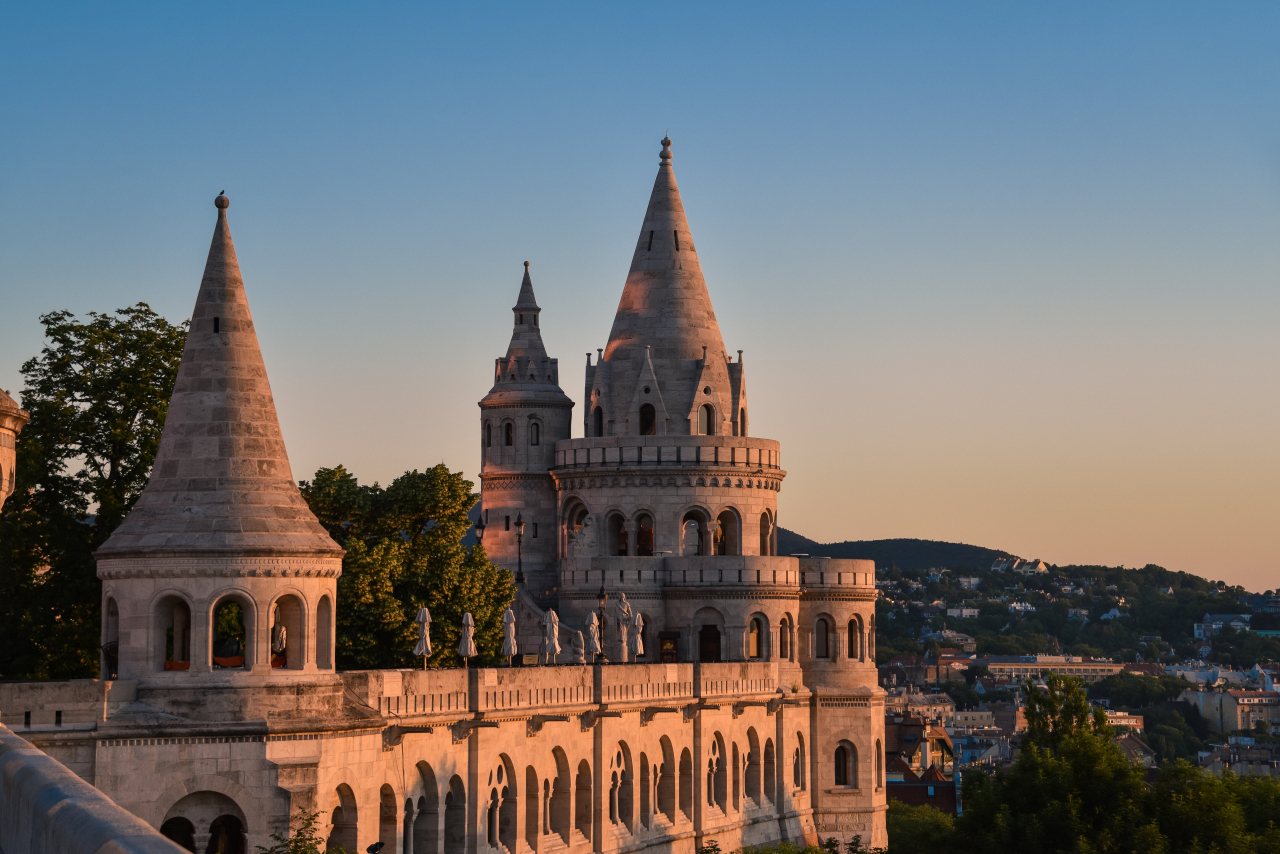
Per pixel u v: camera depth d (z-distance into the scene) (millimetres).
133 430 89812
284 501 64750
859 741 132375
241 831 61500
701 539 130875
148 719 60500
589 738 94188
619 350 134750
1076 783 93312
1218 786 91125
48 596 86438
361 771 66188
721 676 114375
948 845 94938
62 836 16938
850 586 133250
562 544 133500
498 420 136625
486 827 80312
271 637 64562
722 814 114625
